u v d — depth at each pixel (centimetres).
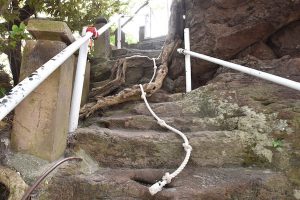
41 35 188
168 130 238
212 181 176
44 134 178
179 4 351
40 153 178
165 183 168
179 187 168
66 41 195
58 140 187
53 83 181
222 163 203
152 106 274
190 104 268
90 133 208
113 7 489
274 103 227
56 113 180
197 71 322
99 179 172
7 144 183
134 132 230
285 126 204
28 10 370
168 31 364
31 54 185
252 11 271
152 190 161
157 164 204
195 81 330
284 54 278
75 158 178
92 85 348
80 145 206
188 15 339
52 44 186
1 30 301
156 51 429
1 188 175
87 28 231
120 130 240
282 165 190
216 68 315
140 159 205
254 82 261
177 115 263
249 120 221
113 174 183
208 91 271
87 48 225
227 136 211
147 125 247
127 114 276
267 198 170
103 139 207
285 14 260
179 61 336
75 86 217
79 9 404
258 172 187
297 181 178
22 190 153
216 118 241
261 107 227
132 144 207
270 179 176
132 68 354
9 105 120
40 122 180
